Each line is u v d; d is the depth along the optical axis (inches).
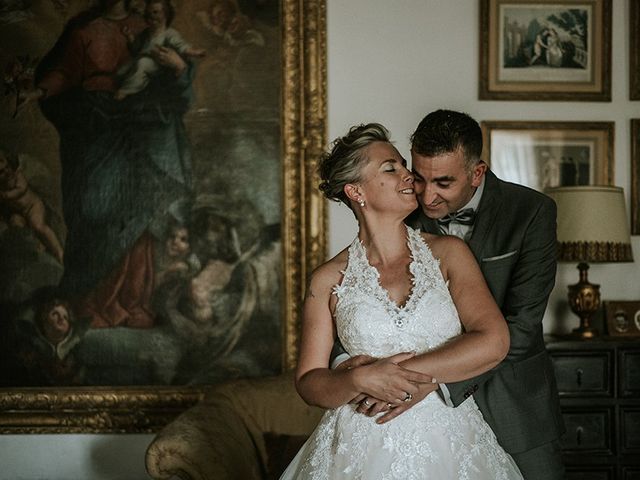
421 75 233.9
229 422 179.5
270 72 234.8
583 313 213.0
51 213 237.8
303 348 111.3
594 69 231.9
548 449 119.7
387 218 110.6
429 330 105.3
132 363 236.4
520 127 231.0
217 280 235.9
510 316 118.2
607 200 204.5
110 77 237.1
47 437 235.0
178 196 236.5
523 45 231.6
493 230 122.1
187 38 236.2
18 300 237.8
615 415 202.1
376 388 99.3
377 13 233.8
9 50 237.9
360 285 108.7
